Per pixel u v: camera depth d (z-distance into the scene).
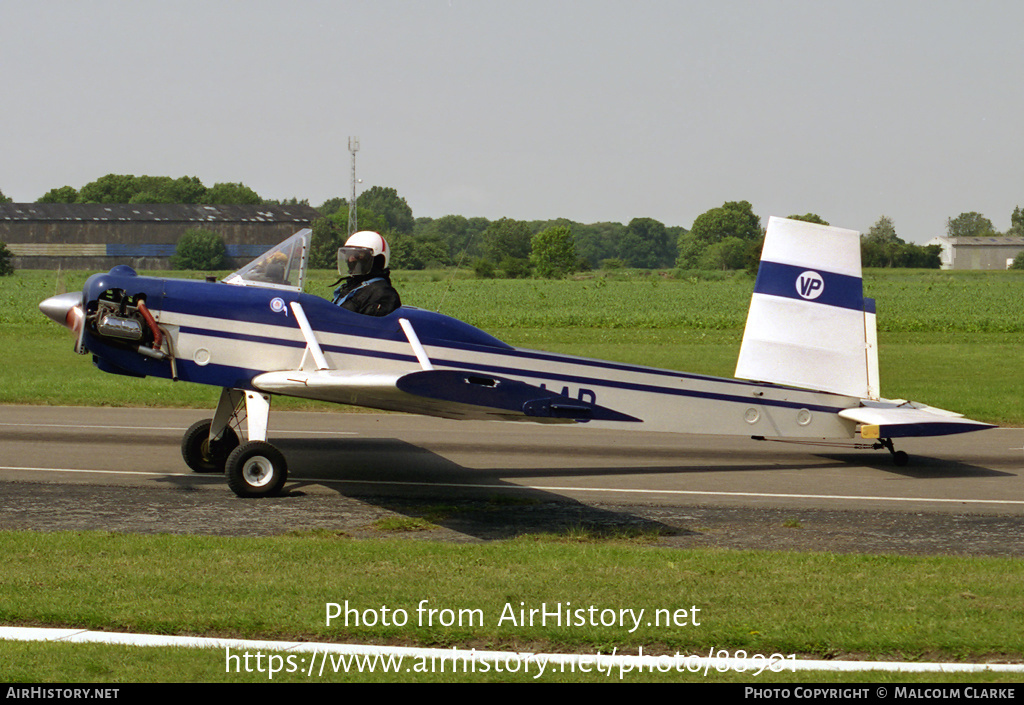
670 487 19.84
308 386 16.98
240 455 17.80
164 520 15.92
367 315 19.81
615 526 16.16
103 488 18.47
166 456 22.16
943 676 9.48
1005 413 31.66
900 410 22.08
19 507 16.64
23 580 11.88
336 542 14.12
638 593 11.78
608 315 89.06
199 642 10.14
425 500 18.05
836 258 22.00
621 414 19.78
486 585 12.01
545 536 15.34
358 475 20.42
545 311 96.69
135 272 19.08
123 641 10.12
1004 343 64.75
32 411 29.59
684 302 115.06
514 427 28.31
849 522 16.69
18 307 90.94
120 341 18.69
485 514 16.97
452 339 20.20
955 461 23.59
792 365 21.89
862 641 10.20
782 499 18.70
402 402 16.53
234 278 19.64
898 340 67.19
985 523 16.70
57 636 10.23
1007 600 11.66
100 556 13.05
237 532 15.18
